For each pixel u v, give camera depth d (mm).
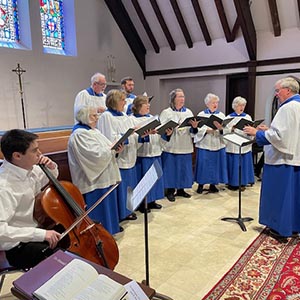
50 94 6840
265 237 2992
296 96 2742
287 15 6324
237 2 6215
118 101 3188
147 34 8281
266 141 2812
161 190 3793
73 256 1214
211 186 4559
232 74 7562
